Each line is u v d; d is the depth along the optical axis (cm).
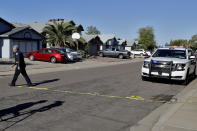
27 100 648
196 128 437
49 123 463
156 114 546
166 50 1120
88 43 3684
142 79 1098
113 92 802
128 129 443
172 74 957
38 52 2136
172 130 426
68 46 3048
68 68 1692
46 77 1157
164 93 809
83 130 430
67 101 649
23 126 442
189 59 1059
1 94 720
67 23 3030
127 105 625
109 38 4881
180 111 550
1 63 1820
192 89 897
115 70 1622
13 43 2414
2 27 2491
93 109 575
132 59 3412
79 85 930
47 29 2948
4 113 522
